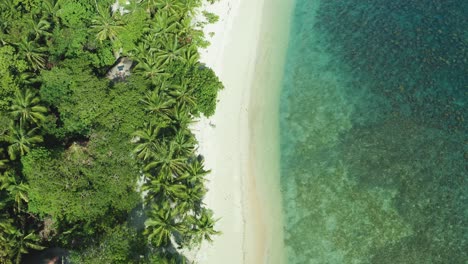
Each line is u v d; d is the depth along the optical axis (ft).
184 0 136.26
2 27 123.95
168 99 120.37
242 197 124.36
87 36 129.90
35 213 110.93
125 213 115.03
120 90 118.42
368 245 118.62
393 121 138.51
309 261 117.19
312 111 140.05
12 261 101.65
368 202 124.77
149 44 129.39
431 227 121.19
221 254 116.88
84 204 105.09
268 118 137.80
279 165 130.21
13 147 108.37
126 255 101.91
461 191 126.82
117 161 110.63
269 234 120.37
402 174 129.18
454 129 137.08
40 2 129.59
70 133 118.73
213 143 130.52
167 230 105.70
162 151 111.65
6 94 114.42
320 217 122.62
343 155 132.16
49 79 117.39
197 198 113.09
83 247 107.55
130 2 134.10
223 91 139.64
